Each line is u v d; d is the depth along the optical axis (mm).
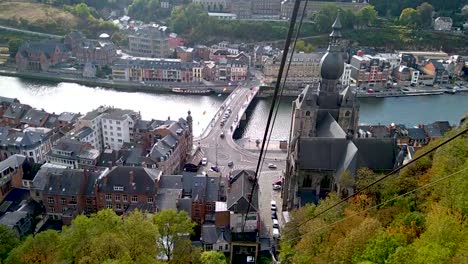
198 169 162875
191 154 175375
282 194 137875
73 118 184625
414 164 93938
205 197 127000
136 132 178000
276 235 118938
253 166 166125
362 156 115062
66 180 129250
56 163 150750
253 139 196875
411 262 54938
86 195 129375
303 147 115562
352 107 135125
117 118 175625
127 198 128125
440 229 58500
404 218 73312
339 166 113875
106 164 148250
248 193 120188
